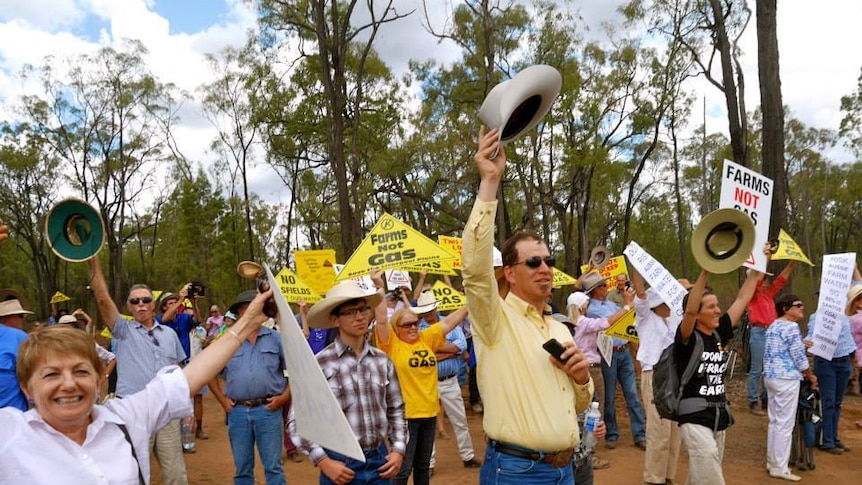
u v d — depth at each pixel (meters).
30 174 39.34
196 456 8.66
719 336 4.95
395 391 4.14
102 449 2.11
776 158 12.02
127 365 5.43
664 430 6.39
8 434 2.01
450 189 31.00
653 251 46.59
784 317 6.90
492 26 26.05
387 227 6.51
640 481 6.80
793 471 7.05
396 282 8.77
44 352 2.07
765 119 12.15
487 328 3.01
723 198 5.66
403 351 5.53
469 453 7.47
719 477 4.56
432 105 30.97
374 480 3.88
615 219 39.25
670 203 45.56
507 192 35.56
